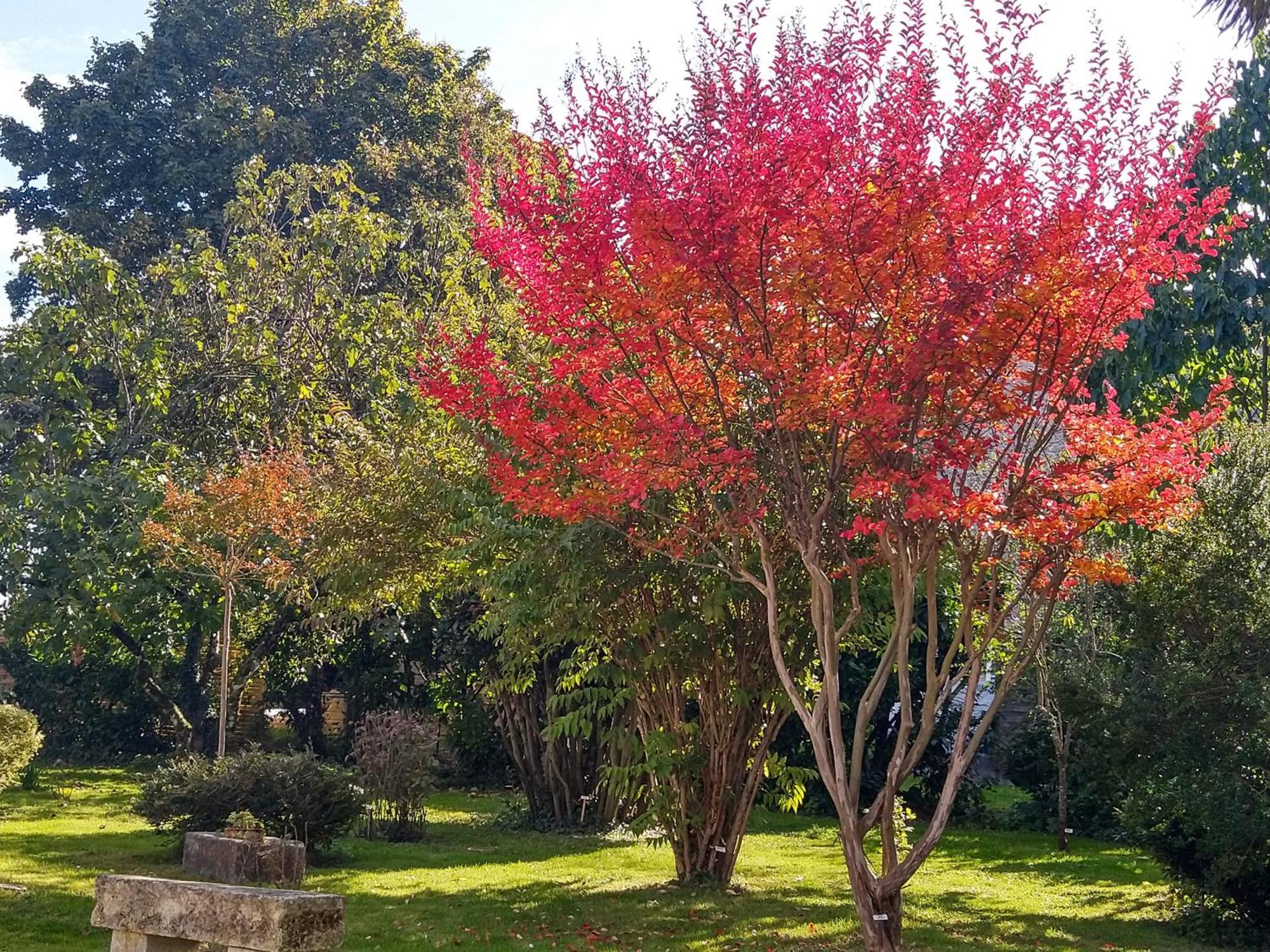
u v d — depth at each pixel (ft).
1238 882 32.24
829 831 56.44
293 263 68.64
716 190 21.49
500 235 25.48
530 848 47.88
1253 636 31.04
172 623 70.49
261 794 41.81
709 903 35.22
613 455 24.79
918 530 25.70
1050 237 22.57
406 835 50.08
